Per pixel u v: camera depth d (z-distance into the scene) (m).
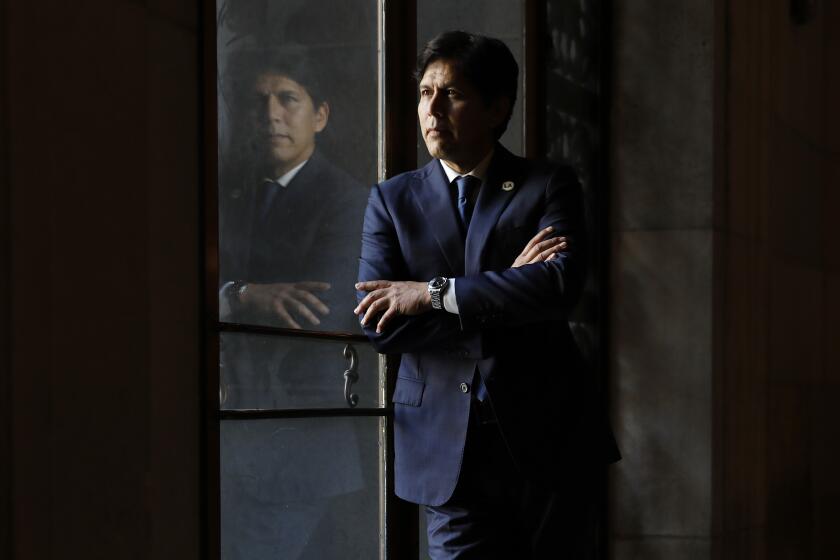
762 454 6.31
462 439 3.54
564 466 3.57
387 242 3.68
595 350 5.79
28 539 2.18
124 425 2.49
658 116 5.82
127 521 2.50
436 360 3.63
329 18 3.88
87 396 2.36
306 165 3.77
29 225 2.19
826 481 7.63
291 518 3.61
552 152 5.36
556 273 3.44
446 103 3.60
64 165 2.30
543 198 3.63
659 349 5.78
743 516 6.06
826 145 7.77
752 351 6.21
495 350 3.54
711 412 5.70
